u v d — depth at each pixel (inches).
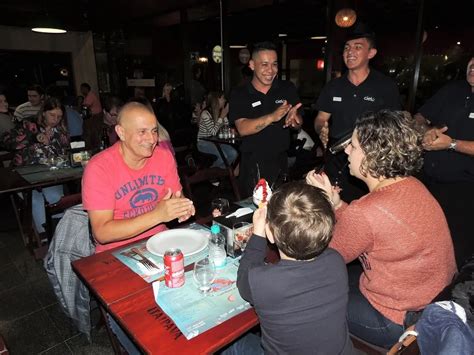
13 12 267.7
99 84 334.3
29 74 306.8
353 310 51.6
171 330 37.9
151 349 35.3
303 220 36.0
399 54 181.9
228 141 160.7
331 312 36.6
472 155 78.0
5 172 108.3
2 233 130.2
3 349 38.9
